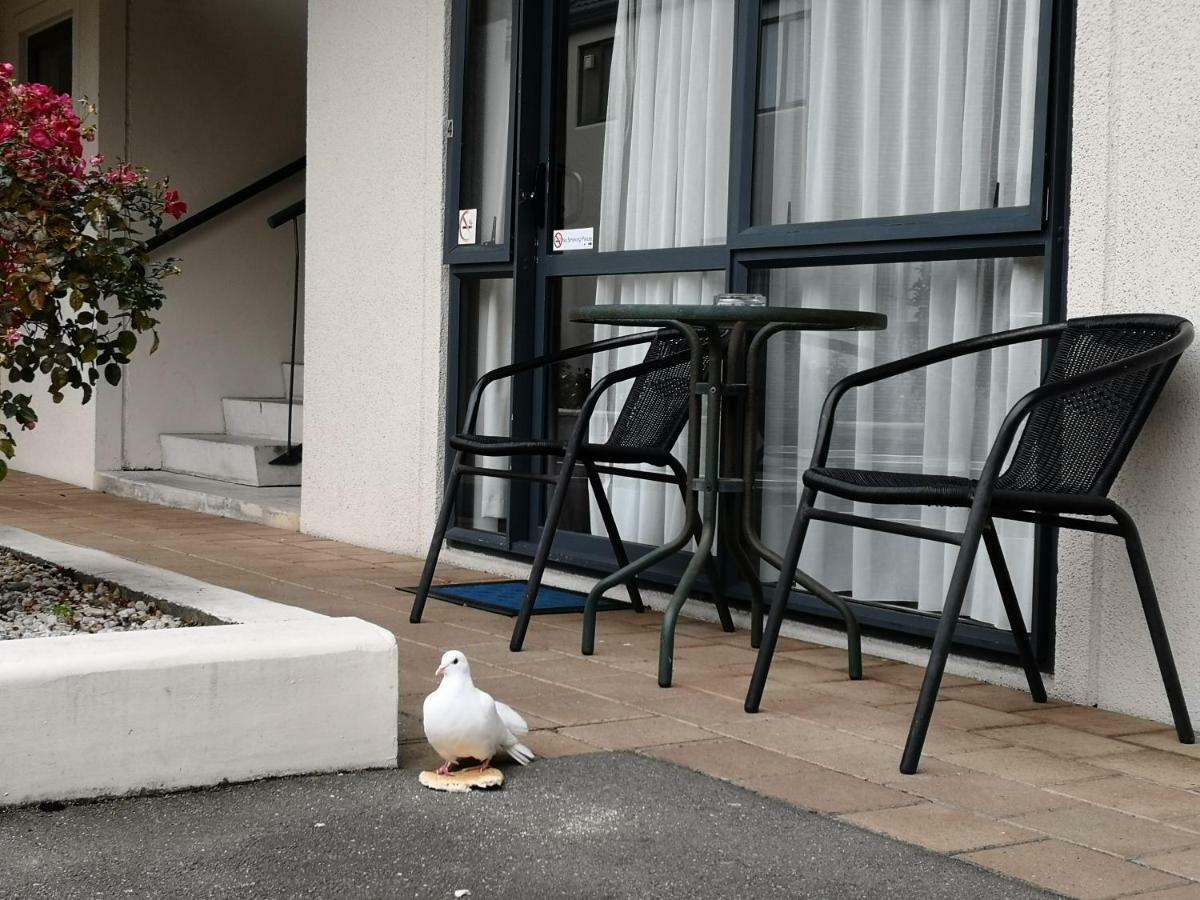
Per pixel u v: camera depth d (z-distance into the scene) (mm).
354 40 5895
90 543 5719
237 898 2066
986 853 2314
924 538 2918
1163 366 2949
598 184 4914
